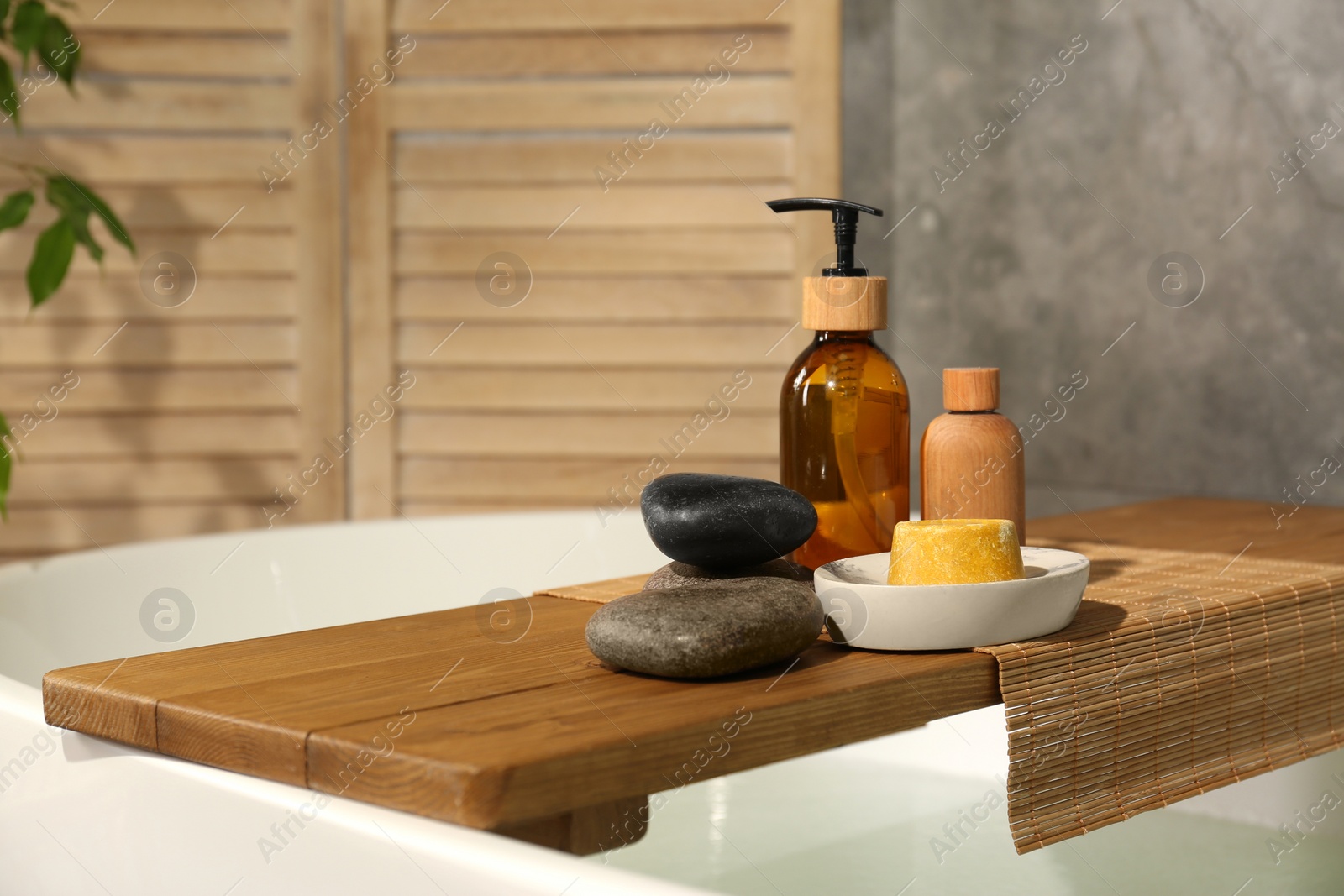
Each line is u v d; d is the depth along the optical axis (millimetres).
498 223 2039
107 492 2074
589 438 2041
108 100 2053
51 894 748
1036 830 727
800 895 1037
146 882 687
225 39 2066
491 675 711
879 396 883
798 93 1968
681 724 610
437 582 1577
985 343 1901
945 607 720
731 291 2002
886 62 1979
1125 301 1733
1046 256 1821
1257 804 1258
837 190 1964
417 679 705
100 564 1336
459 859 562
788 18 1966
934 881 1072
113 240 2051
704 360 2012
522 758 560
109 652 1314
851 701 667
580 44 2014
